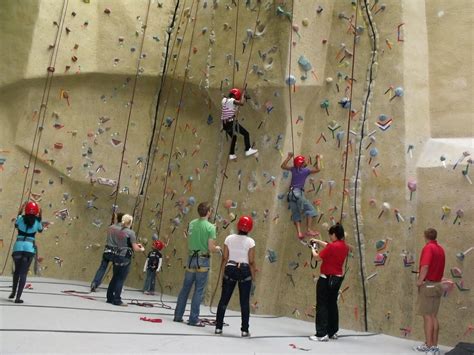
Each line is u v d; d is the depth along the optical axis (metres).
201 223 6.63
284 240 8.88
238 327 6.97
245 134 9.26
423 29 8.38
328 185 8.51
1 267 10.24
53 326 5.42
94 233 11.22
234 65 9.51
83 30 10.98
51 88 10.81
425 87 8.23
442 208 7.52
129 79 11.28
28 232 7.04
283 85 8.70
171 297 9.92
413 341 7.20
